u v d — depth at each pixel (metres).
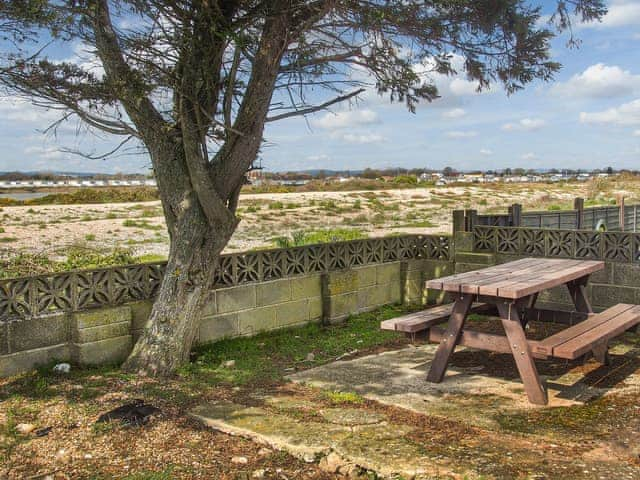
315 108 6.48
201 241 6.23
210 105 6.30
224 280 7.37
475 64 7.38
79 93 6.28
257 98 6.05
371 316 9.02
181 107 5.75
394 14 6.11
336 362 6.66
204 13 5.63
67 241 21.38
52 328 5.96
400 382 5.85
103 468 3.89
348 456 3.95
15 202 49.62
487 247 9.22
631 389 5.48
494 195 55.97
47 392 5.28
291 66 6.38
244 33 5.97
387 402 5.21
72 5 5.93
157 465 3.94
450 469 3.72
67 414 4.78
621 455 3.96
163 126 6.19
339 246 8.84
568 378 5.88
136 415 4.74
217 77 6.28
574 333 5.53
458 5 6.23
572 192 57.12
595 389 5.51
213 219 6.18
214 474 3.83
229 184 6.27
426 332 5.93
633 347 6.97
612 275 8.03
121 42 5.94
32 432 4.44
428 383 5.81
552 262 7.18
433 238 9.78
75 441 4.30
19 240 21.30
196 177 5.82
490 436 4.35
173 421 4.71
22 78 6.03
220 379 5.91
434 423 4.65
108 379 5.71
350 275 8.89
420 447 4.11
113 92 6.12
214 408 4.99
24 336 5.75
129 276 6.50
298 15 6.23
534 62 7.24
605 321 6.03
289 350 7.15
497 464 3.80
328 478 3.82
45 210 39.88
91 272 6.21
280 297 8.02
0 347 5.59
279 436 4.32
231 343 7.29
